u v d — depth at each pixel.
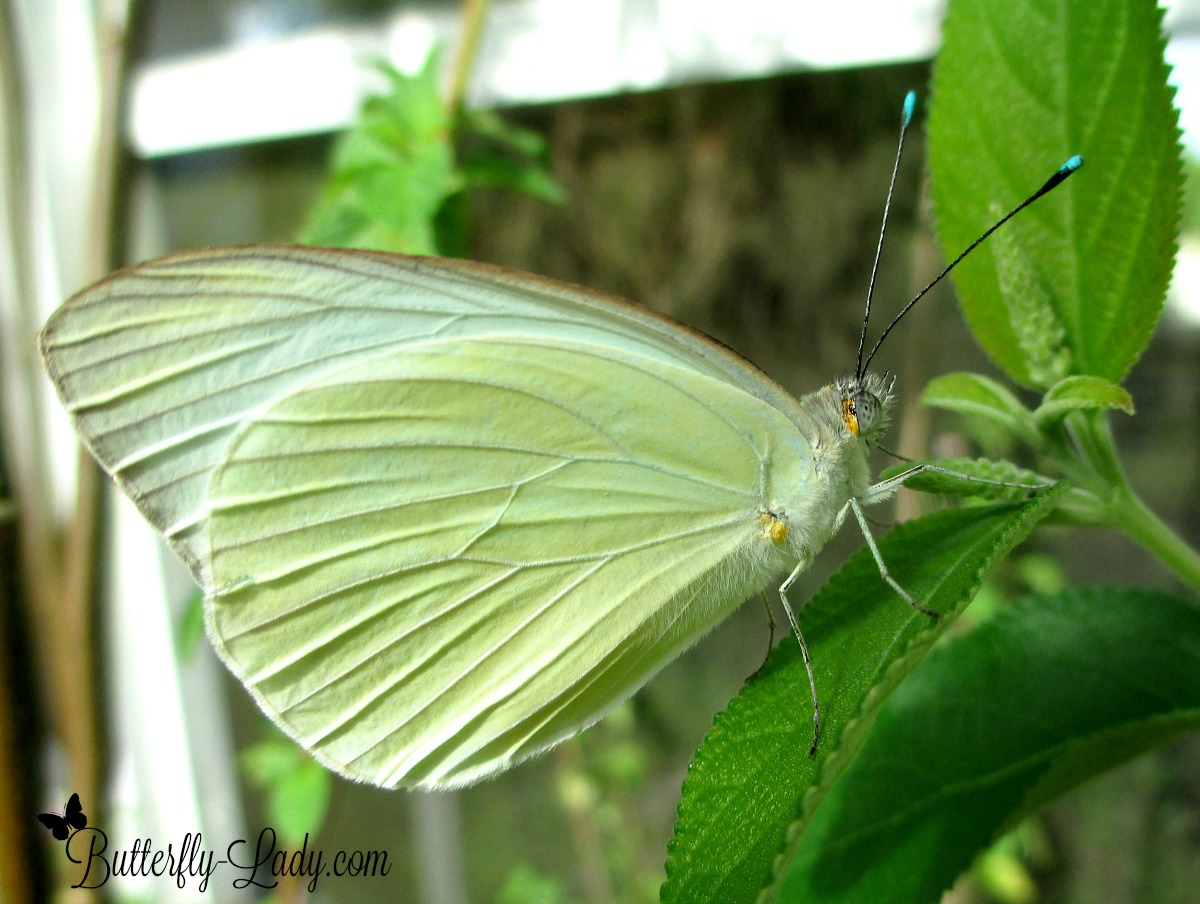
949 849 0.07
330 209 0.09
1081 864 0.12
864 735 0.06
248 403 0.07
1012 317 0.07
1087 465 0.07
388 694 0.08
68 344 0.07
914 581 0.07
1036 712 0.07
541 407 0.07
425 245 0.09
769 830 0.06
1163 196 0.06
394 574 0.08
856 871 0.07
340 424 0.07
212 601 0.07
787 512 0.08
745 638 0.13
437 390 0.07
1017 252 0.07
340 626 0.08
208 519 0.07
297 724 0.08
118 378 0.07
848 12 0.11
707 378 0.07
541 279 0.07
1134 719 0.07
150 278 0.07
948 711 0.07
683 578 0.08
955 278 0.07
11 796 0.09
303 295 0.07
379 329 0.07
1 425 0.10
